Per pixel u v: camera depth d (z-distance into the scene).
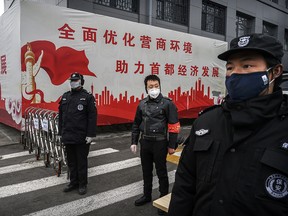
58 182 4.64
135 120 3.73
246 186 1.13
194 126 1.50
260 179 1.11
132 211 3.62
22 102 6.80
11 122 7.89
